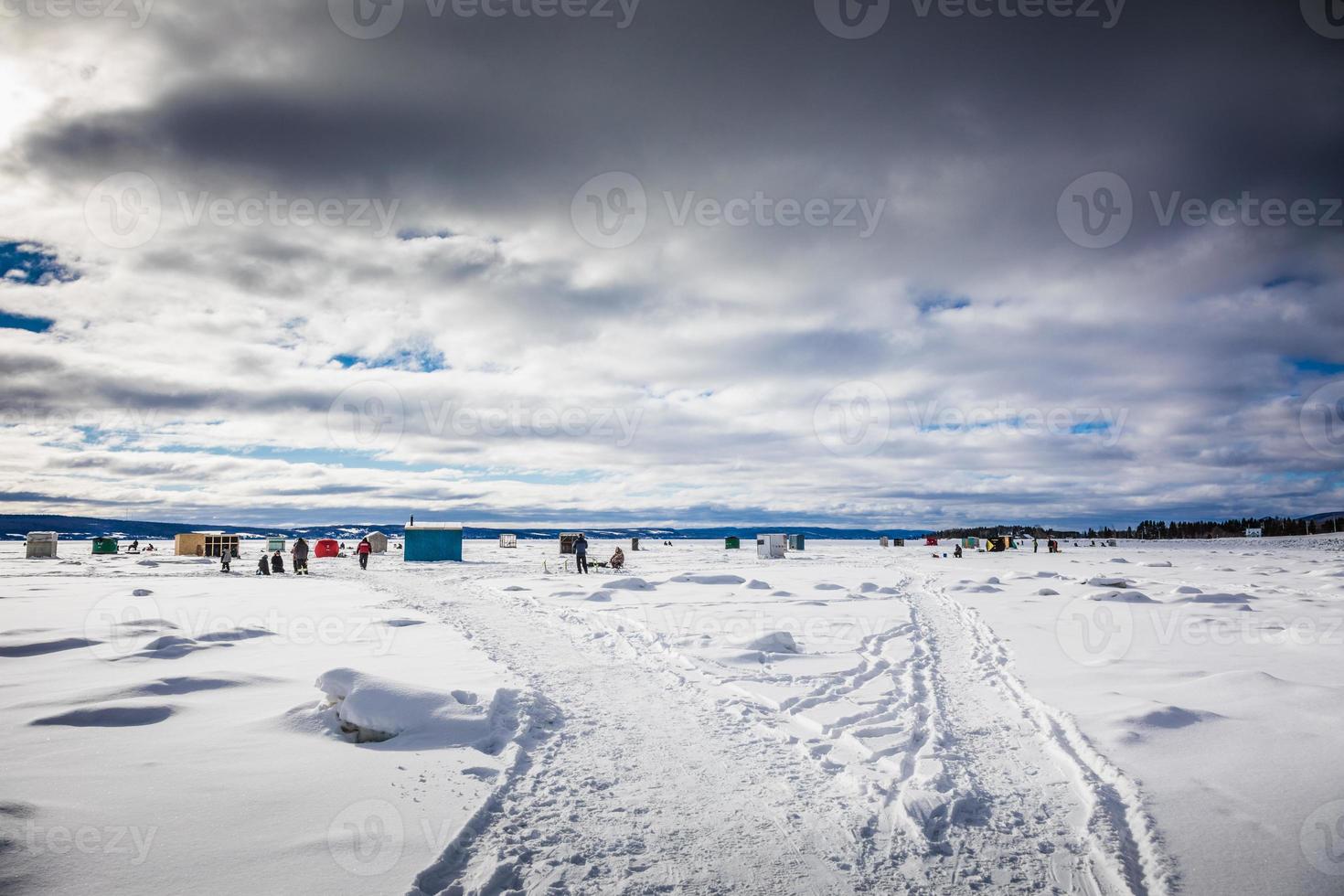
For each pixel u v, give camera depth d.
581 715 7.96
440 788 5.52
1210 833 4.70
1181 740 6.56
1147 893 4.00
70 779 5.48
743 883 4.18
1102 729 6.97
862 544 115.94
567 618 16.48
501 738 6.93
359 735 6.86
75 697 7.90
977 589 23.55
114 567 36.94
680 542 126.12
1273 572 32.06
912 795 5.44
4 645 10.95
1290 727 6.84
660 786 5.76
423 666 10.47
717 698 8.79
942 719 7.83
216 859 4.24
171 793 5.27
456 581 27.81
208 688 8.61
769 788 5.75
